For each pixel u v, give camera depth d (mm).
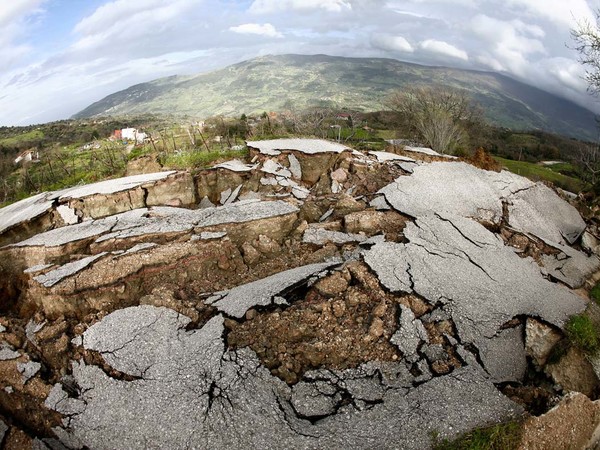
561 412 4188
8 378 4938
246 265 6973
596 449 4414
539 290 6559
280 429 4086
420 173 10297
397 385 4578
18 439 4281
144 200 9461
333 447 3906
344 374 4680
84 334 5242
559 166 35719
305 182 10641
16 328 5660
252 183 10266
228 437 4043
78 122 71125
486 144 38781
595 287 7449
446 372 4805
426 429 4047
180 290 6066
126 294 6008
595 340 5520
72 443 4309
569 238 9547
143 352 4945
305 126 23859
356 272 6039
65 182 16047
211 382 4523
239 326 5211
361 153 11594
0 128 61938
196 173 10375
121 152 21781
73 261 6359
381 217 8234
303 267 6461
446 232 7676
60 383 4832
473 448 3793
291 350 4883
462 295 6000
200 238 6832
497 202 9711
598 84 15992
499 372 5035
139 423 4277
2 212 9555
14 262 7105
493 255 7316
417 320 5430
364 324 5270
